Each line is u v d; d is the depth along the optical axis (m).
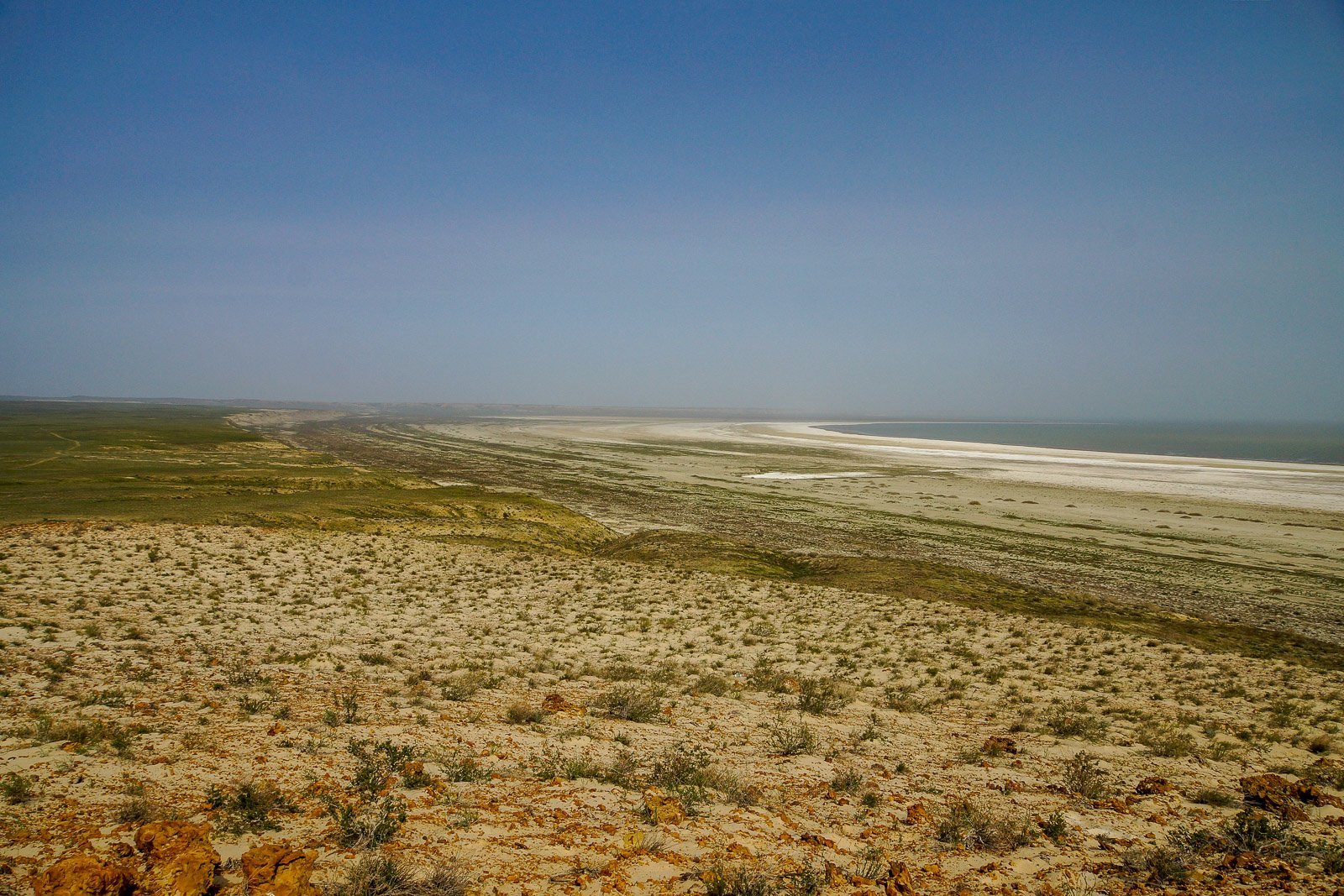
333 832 7.16
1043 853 8.19
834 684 17.84
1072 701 17.94
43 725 9.95
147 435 110.88
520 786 9.28
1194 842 8.56
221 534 35.50
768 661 21.09
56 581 23.84
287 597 25.16
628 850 7.43
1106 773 11.78
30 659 14.89
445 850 7.04
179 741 9.98
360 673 16.20
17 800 7.36
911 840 8.51
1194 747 13.83
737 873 6.96
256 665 16.11
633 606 28.53
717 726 13.70
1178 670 22.36
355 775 9.06
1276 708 18.00
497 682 16.02
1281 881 7.45
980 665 21.80
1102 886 7.31
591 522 53.72
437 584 30.27
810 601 31.41
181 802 7.69
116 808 7.40
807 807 9.47
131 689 13.08
